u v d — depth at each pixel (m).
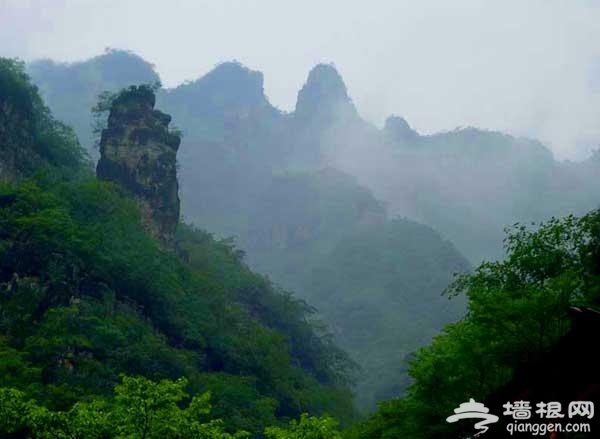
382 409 32.62
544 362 10.32
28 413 22.98
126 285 76.31
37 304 62.19
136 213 88.56
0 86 86.19
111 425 22.30
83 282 69.19
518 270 31.70
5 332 57.81
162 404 22.38
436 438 23.50
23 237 66.00
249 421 66.88
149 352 66.12
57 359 56.19
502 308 22.05
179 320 80.00
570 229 31.38
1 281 62.38
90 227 75.00
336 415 90.12
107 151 101.50
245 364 85.06
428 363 24.20
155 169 102.38
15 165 83.94
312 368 121.81
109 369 58.97
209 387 68.75
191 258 110.25
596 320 9.71
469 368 22.91
